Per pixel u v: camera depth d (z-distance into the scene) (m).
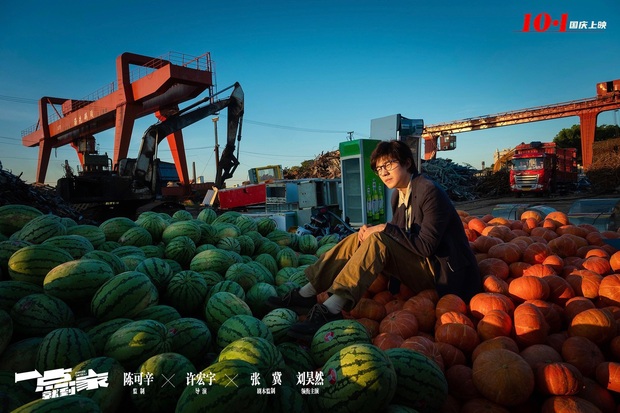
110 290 2.89
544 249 3.72
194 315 3.59
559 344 2.70
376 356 2.11
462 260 3.22
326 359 2.64
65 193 13.95
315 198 10.72
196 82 22.67
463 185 34.53
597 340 2.61
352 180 10.18
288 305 3.44
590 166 29.02
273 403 2.16
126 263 3.79
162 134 15.55
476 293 3.24
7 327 2.42
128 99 24.42
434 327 3.12
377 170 3.51
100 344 2.64
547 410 2.22
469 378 2.45
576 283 3.24
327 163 26.92
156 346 2.50
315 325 2.90
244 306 3.26
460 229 3.29
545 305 2.90
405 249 3.23
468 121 48.03
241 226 5.64
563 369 2.27
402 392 2.23
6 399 1.96
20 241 3.46
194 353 2.79
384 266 3.23
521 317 2.72
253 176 17.17
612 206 7.06
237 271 3.95
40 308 2.70
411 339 2.67
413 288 3.40
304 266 4.62
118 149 24.50
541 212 6.06
